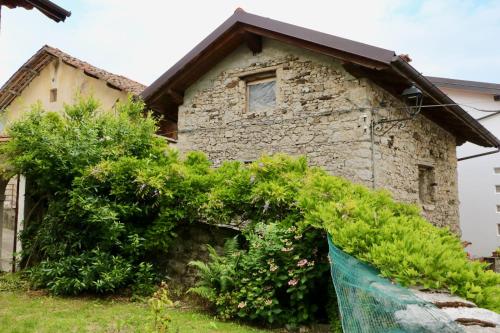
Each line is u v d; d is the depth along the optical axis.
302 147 8.13
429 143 9.70
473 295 3.19
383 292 3.11
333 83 7.94
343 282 3.52
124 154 7.02
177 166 6.44
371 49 6.98
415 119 9.16
